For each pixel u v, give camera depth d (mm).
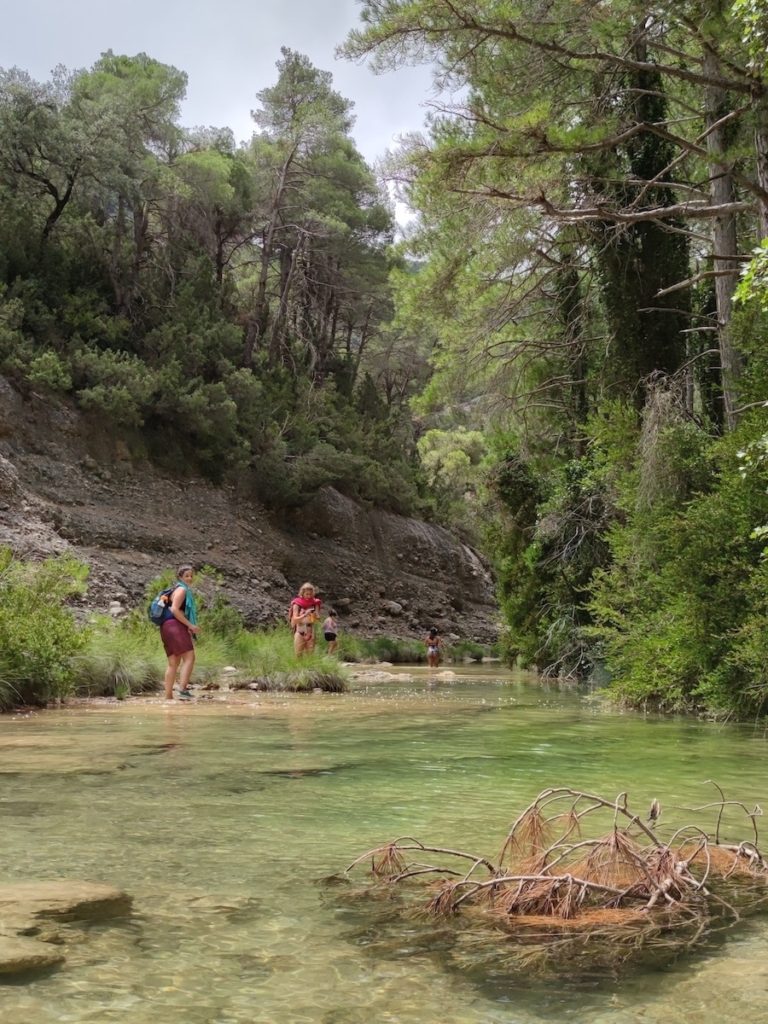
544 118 12820
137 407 32844
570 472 18750
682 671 10836
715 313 17453
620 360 17312
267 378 40781
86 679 12461
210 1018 1930
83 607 22234
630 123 16656
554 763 6262
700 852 3537
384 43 13625
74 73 39188
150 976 2176
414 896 2914
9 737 7578
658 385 14547
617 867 3066
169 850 3520
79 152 33594
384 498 43031
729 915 2760
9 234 32719
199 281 38406
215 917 2658
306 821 4137
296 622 16812
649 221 17172
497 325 18609
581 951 2402
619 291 17250
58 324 32906
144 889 2953
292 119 44500
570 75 15070
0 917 2607
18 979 2139
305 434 39906
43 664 11000
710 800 4797
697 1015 1965
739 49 12648
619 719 10062
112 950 2357
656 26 14984
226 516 34344
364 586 38469
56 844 3600
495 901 2848
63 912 2676
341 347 59500
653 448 12328
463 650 35844
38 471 28938
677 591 11219
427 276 17641
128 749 6797
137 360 33250
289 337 46562
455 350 19469
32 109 33156
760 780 5527
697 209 13273
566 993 2096
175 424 34750
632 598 13094
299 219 44812
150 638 15742
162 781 5277
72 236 35781
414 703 12328
